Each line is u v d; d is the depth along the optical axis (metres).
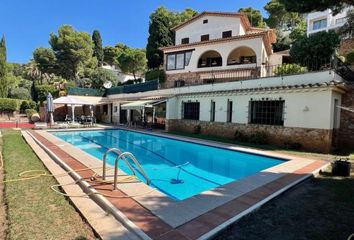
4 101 38.16
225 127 21.19
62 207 5.85
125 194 6.68
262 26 55.41
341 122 16.45
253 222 5.40
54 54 59.19
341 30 24.91
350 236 4.80
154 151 17.55
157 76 37.56
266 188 7.57
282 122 17.27
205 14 36.47
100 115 41.06
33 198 6.33
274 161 13.31
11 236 4.43
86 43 60.69
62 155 12.10
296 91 16.28
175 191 9.47
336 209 6.15
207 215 5.48
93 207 5.88
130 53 53.03
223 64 31.58
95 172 8.95
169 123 25.91
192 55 33.97
